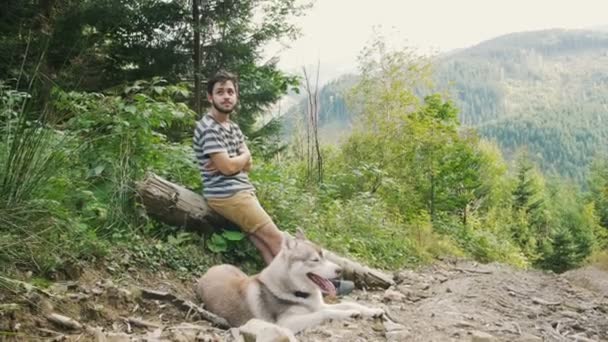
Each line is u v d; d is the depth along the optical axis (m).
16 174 4.38
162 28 12.90
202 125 5.45
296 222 7.33
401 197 15.05
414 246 10.52
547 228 40.84
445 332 4.75
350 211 9.91
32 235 4.14
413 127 17.41
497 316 5.70
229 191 5.49
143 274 4.98
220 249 5.77
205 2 13.05
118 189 5.65
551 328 5.53
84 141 5.55
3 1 10.14
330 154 17.56
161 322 4.20
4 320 3.36
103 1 11.61
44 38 5.96
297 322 4.38
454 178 17.44
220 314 4.55
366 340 4.19
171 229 5.82
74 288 4.16
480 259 14.62
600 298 7.98
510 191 41.28
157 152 6.27
